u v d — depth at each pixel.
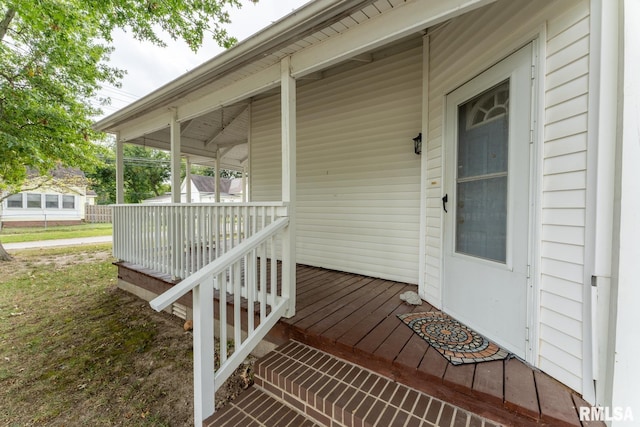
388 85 3.41
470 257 2.05
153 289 3.62
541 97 1.52
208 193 22.75
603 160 1.25
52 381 2.21
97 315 3.50
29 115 5.57
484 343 1.82
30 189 9.09
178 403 1.97
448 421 1.31
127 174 21.06
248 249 1.85
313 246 4.13
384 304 2.56
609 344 1.23
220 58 2.39
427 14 1.63
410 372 1.55
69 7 4.99
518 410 1.26
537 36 1.54
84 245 9.12
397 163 3.37
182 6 5.68
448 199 2.32
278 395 1.68
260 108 4.66
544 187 1.51
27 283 4.87
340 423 1.40
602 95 1.24
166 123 3.78
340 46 1.97
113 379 2.24
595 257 1.27
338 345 1.84
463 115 2.18
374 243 3.55
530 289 1.57
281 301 2.21
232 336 2.59
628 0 1.17
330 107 3.89
